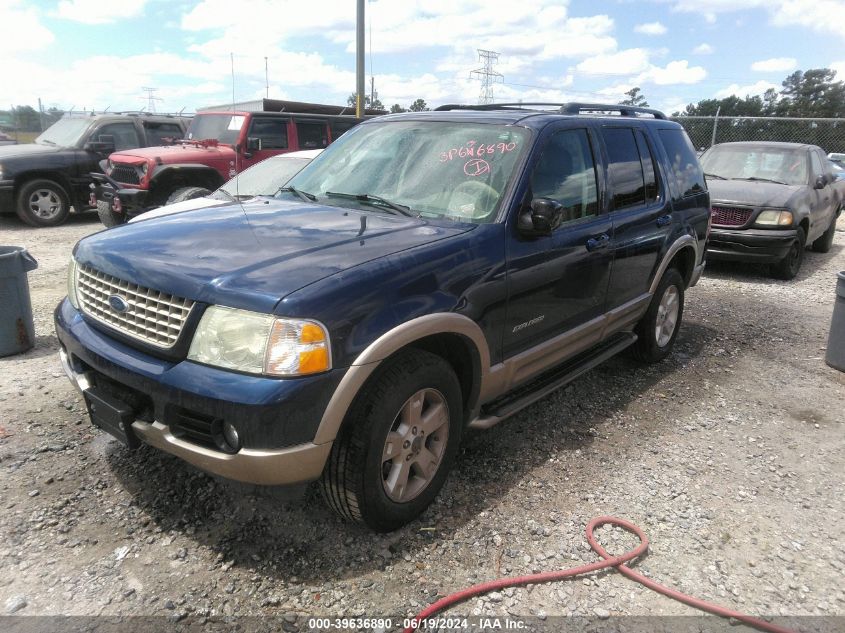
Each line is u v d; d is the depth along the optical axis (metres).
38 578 2.61
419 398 2.90
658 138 4.98
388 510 2.87
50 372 4.68
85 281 3.07
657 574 2.82
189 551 2.81
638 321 4.96
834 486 3.62
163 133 13.05
